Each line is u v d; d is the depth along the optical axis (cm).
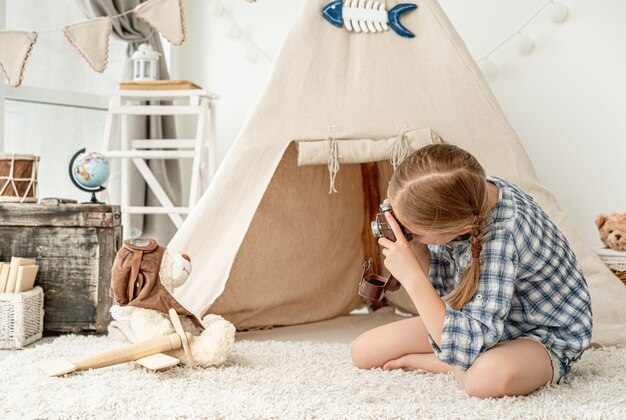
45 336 215
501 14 315
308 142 203
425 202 134
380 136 204
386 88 209
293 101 206
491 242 140
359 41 215
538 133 314
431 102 208
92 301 214
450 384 147
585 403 134
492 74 313
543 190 211
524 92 315
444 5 324
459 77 210
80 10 305
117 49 332
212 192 204
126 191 301
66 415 122
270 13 343
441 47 213
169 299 166
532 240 143
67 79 313
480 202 136
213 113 311
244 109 348
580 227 310
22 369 156
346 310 261
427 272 164
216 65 352
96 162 224
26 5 297
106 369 156
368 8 215
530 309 148
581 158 309
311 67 210
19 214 214
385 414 122
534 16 310
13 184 221
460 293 141
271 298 234
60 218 214
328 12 214
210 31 352
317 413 122
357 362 164
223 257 200
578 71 307
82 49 200
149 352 154
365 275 163
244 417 121
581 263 206
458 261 152
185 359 160
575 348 145
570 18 307
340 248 260
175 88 291
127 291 166
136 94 290
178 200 333
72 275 214
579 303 149
